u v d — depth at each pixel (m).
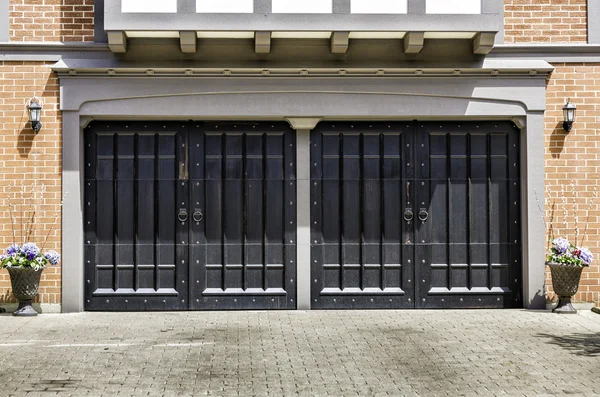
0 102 10.60
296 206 10.95
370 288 10.98
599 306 10.91
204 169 10.94
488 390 6.88
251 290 10.90
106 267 10.84
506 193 11.08
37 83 10.62
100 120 10.89
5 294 10.62
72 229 10.62
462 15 10.21
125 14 9.98
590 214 10.92
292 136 10.98
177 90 10.65
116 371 7.45
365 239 10.99
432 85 10.81
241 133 10.96
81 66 10.49
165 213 10.91
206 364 7.72
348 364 7.75
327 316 10.40
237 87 10.69
